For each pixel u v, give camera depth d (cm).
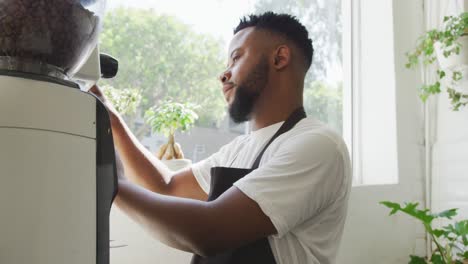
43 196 54
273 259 90
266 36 110
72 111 58
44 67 66
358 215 183
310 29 215
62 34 66
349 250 179
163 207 83
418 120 209
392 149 204
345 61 224
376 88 214
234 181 98
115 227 133
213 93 190
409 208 159
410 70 209
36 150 54
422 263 174
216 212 84
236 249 90
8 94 55
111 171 63
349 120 221
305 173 90
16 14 63
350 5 224
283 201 87
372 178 213
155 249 139
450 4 200
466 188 188
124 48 170
